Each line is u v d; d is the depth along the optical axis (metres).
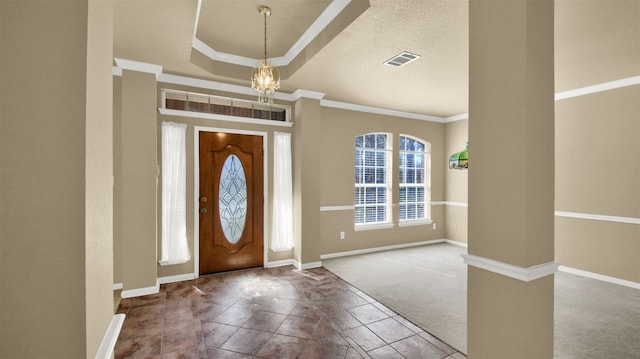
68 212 0.64
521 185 1.29
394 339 2.45
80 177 0.65
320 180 4.72
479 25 1.46
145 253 3.37
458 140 6.00
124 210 3.29
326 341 2.41
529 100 1.28
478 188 1.47
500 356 1.37
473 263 1.48
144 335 2.49
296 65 3.56
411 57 3.15
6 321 0.59
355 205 5.33
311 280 3.85
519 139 1.29
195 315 2.85
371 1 2.19
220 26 3.04
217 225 4.13
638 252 3.54
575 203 4.05
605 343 2.36
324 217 4.96
